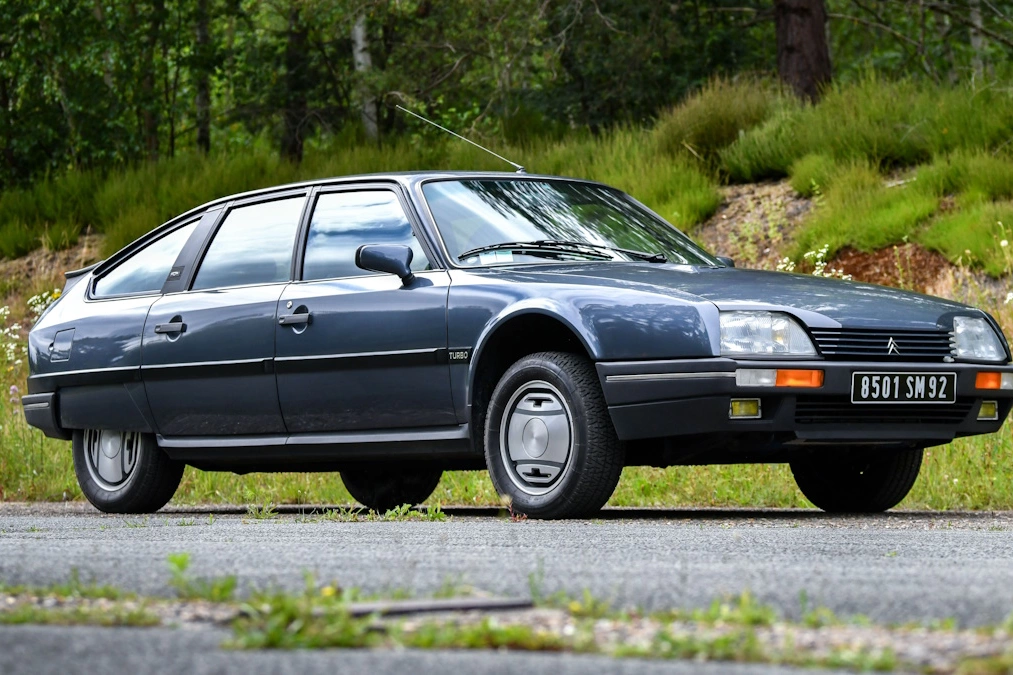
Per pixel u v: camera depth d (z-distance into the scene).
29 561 6.41
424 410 11.27
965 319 10.97
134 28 42.81
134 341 13.20
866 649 3.99
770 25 51.16
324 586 5.50
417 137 36.56
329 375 11.76
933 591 5.37
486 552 7.19
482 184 12.29
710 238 28.06
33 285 33.06
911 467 12.01
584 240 12.05
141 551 7.19
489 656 3.93
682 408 9.98
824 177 28.05
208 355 12.56
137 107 42.78
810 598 5.19
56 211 35.94
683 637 4.11
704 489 14.73
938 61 48.69
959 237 24.06
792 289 10.77
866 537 8.42
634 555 7.06
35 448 17.89
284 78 46.41
